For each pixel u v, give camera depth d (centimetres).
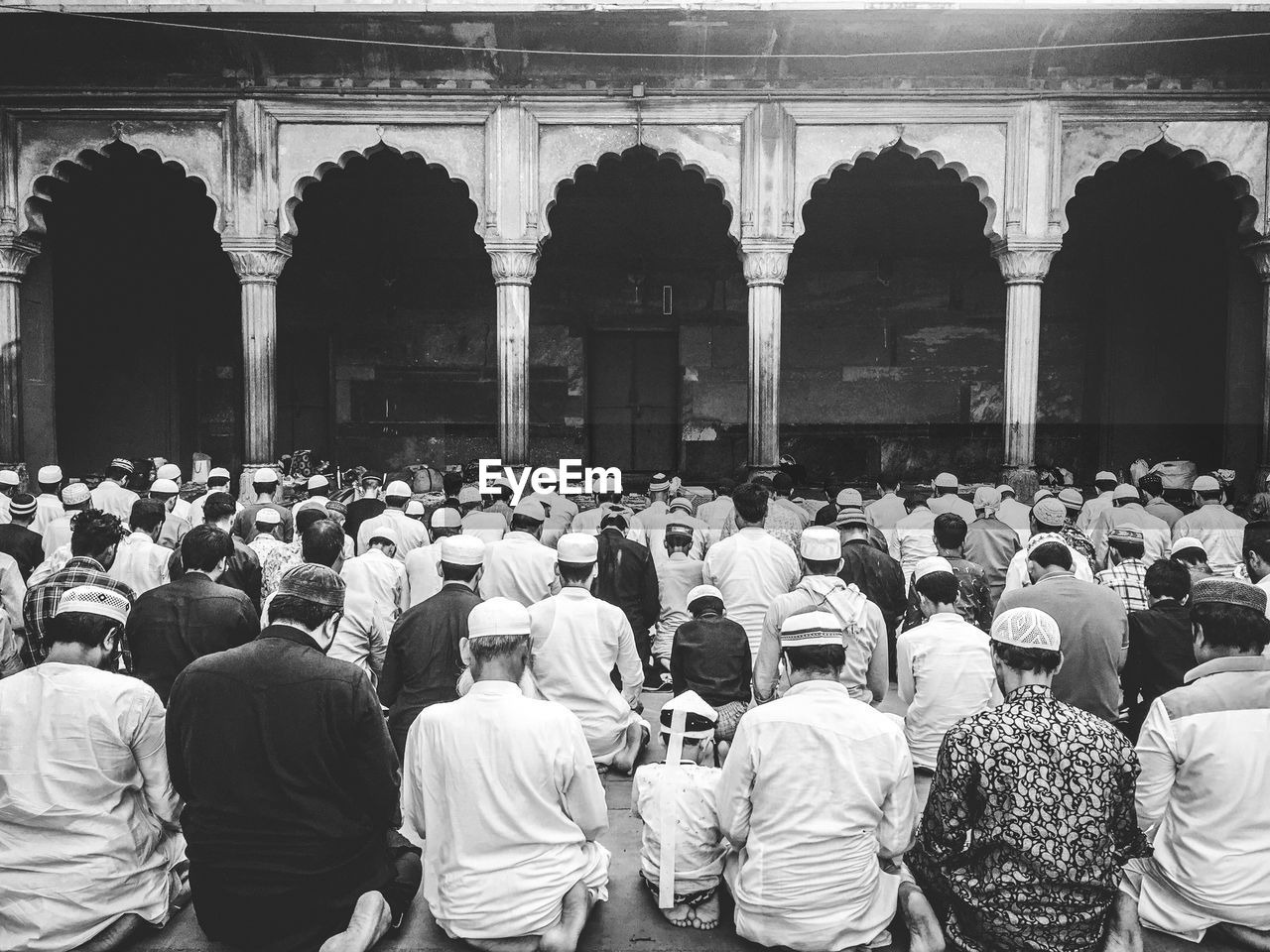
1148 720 346
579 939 350
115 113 1117
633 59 1099
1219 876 339
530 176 1124
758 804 331
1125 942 317
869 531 774
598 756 509
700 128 1124
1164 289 1536
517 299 1136
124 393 1573
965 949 318
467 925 326
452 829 329
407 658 467
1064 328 1599
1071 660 466
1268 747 339
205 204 1583
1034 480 1132
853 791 323
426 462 1639
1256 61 1085
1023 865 304
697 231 1631
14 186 1123
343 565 566
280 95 1116
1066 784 301
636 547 657
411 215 1616
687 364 1639
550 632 504
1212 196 1419
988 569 757
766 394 1140
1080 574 591
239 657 323
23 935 319
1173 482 1325
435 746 331
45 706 330
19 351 1149
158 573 609
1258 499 884
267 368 1139
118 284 1557
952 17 1048
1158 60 1090
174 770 325
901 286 1623
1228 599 361
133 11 1035
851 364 1630
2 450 1140
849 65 1102
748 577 611
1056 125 1109
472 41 1082
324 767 321
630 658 522
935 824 319
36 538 680
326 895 324
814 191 1612
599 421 1656
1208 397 1474
